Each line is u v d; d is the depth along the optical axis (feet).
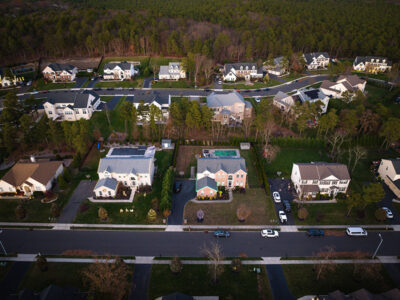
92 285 169.58
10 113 332.60
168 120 365.40
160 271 190.90
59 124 345.31
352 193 241.35
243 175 261.44
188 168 293.23
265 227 227.20
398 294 163.63
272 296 176.55
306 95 395.14
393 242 215.92
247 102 399.44
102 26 629.92
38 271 190.08
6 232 219.41
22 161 294.66
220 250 207.10
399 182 259.80
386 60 548.72
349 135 340.39
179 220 232.32
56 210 227.40
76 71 530.68
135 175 259.19
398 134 300.20
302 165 261.44
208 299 173.99
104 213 225.56
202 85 494.59
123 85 491.31
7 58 553.64
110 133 349.61
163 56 600.80
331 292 178.91
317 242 215.10
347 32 642.22
